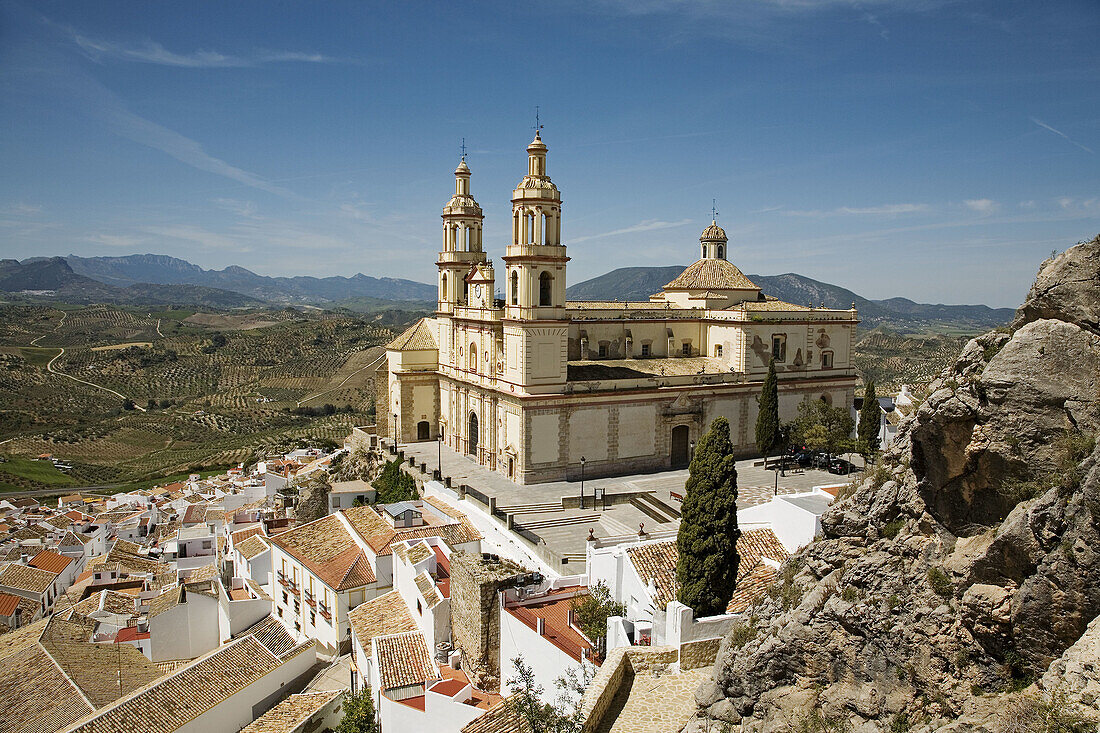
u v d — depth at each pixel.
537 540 54.72
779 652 21.95
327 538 57.00
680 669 28.48
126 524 103.69
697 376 79.25
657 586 35.59
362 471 92.31
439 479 74.00
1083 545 16.48
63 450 196.62
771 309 84.94
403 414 92.31
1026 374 18.78
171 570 74.62
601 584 39.62
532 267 70.44
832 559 22.64
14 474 169.62
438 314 92.12
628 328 84.69
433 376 93.00
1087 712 14.80
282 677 47.69
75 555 90.44
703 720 24.06
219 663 46.91
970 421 19.45
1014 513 18.08
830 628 21.20
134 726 41.41
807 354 86.50
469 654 39.34
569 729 24.58
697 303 88.94
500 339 77.06
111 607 65.69
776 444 83.06
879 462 23.92
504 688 37.19
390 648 41.41
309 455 139.62
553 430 72.44
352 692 43.94
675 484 72.31
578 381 73.94
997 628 17.98
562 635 34.69
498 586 38.44
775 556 38.62
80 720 44.78
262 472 120.12
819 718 20.84
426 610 42.69
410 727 35.78
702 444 33.38
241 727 45.41
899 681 19.69
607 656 28.72
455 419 87.69
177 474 165.88
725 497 32.78
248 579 60.47
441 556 50.12
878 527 21.97
